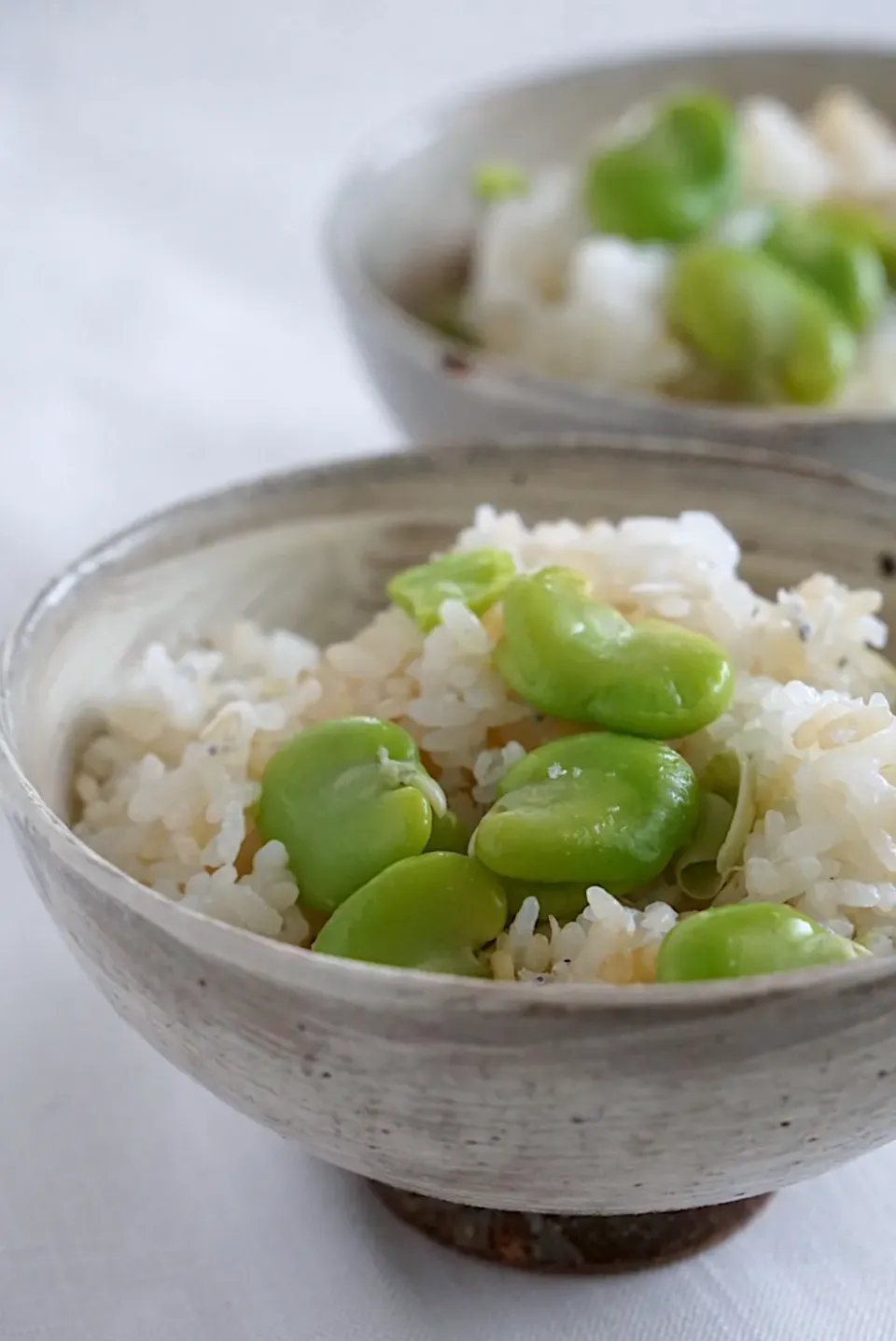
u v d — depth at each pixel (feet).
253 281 1.99
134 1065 1.20
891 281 1.68
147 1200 1.14
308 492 1.23
